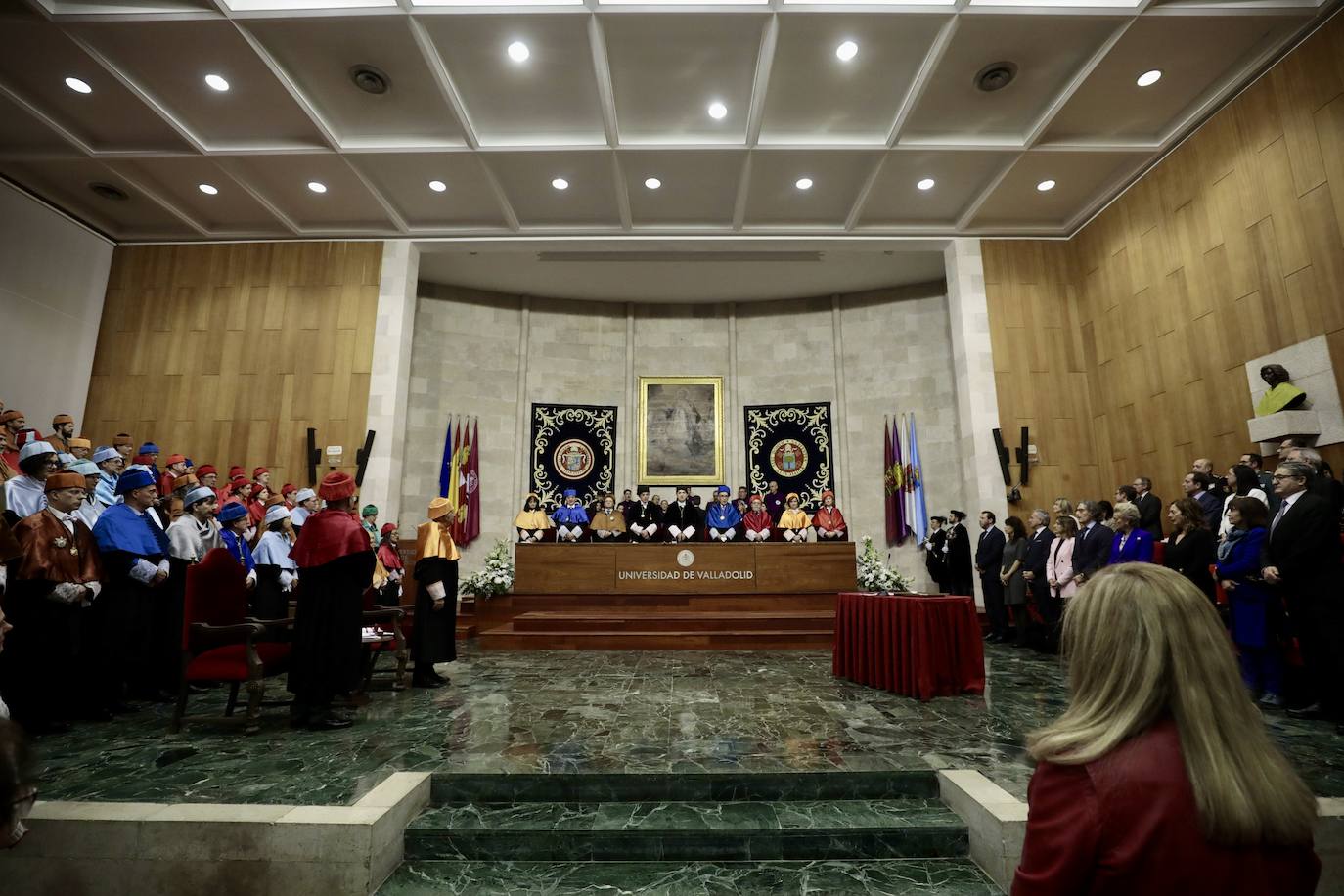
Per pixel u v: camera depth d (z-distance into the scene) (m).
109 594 4.36
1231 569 4.75
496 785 3.20
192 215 9.88
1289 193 6.77
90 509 5.05
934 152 8.53
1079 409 9.75
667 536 9.99
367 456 9.65
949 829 2.90
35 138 8.16
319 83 7.55
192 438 9.80
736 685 5.45
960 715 4.38
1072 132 8.28
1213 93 7.48
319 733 3.96
